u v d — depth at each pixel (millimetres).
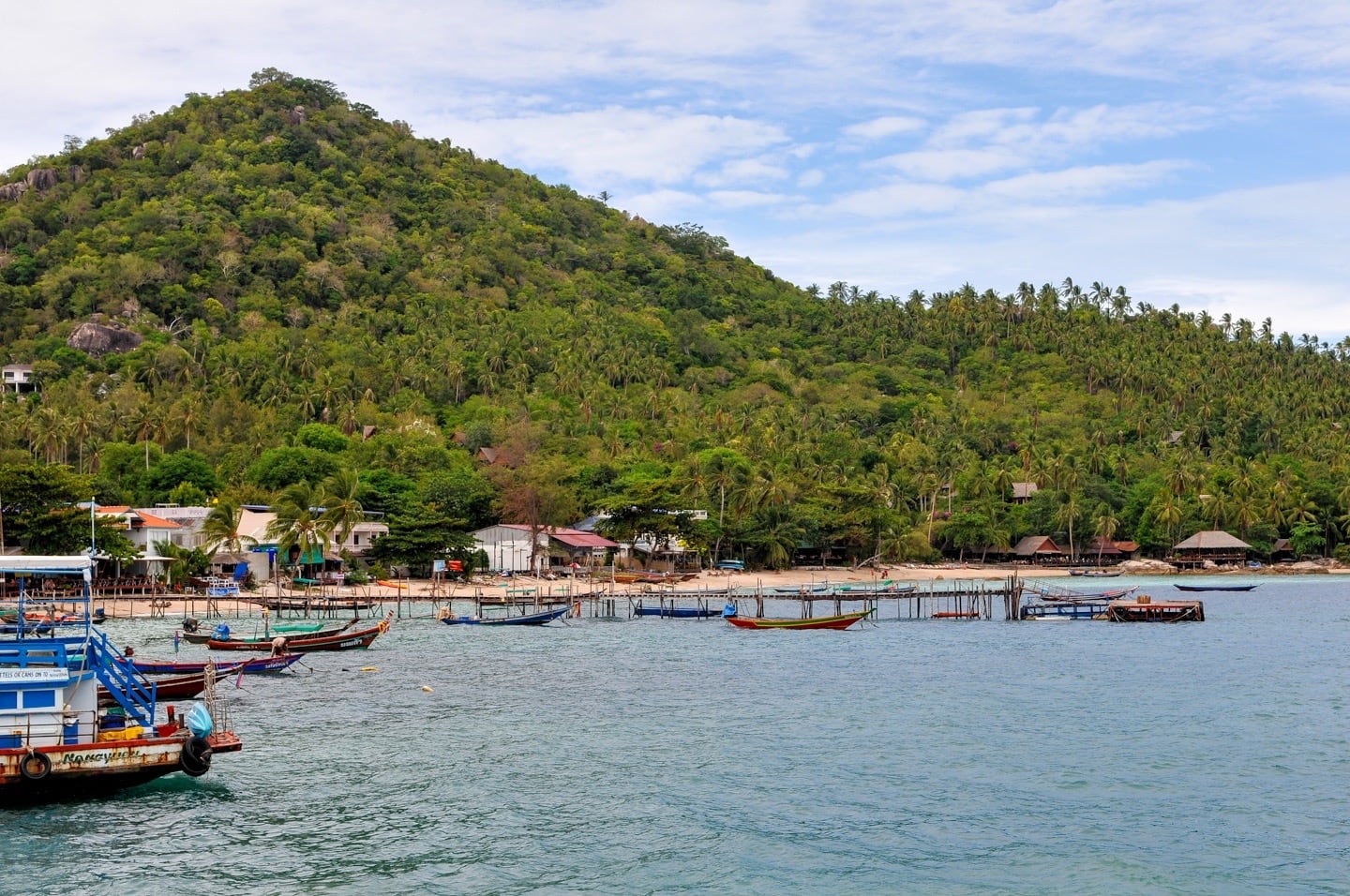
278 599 125938
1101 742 66750
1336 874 46531
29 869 45281
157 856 46906
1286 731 70000
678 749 64750
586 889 44344
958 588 183125
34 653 52312
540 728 69875
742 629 126438
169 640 104188
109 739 53250
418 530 165250
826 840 49719
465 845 48594
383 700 78938
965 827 51500
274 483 191500
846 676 91375
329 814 52406
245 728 69188
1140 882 45625
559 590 159750
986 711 75875
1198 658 102875
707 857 47656
